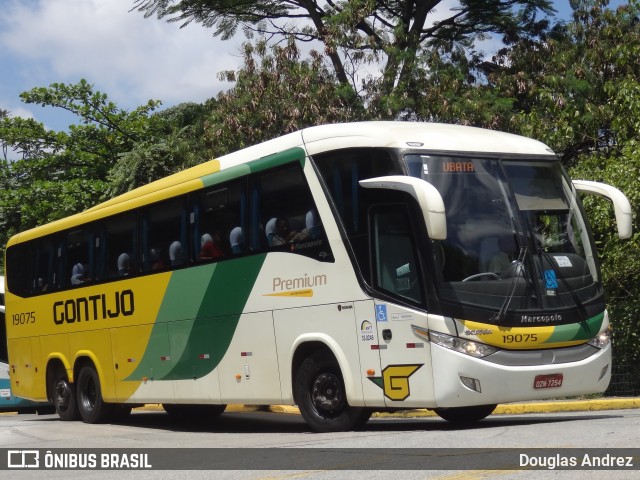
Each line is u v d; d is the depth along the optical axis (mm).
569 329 11469
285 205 12797
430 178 11406
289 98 25422
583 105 24969
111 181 33312
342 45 25656
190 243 14547
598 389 11742
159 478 8992
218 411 18016
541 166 12172
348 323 11812
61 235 18094
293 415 18391
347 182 11938
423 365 11039
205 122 26719
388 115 25672
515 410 15797
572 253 11930
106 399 16594
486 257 11289
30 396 18922
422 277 11078
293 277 12602
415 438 10508
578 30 27438
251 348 13266
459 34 29625
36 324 18734
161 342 15117
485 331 11000
